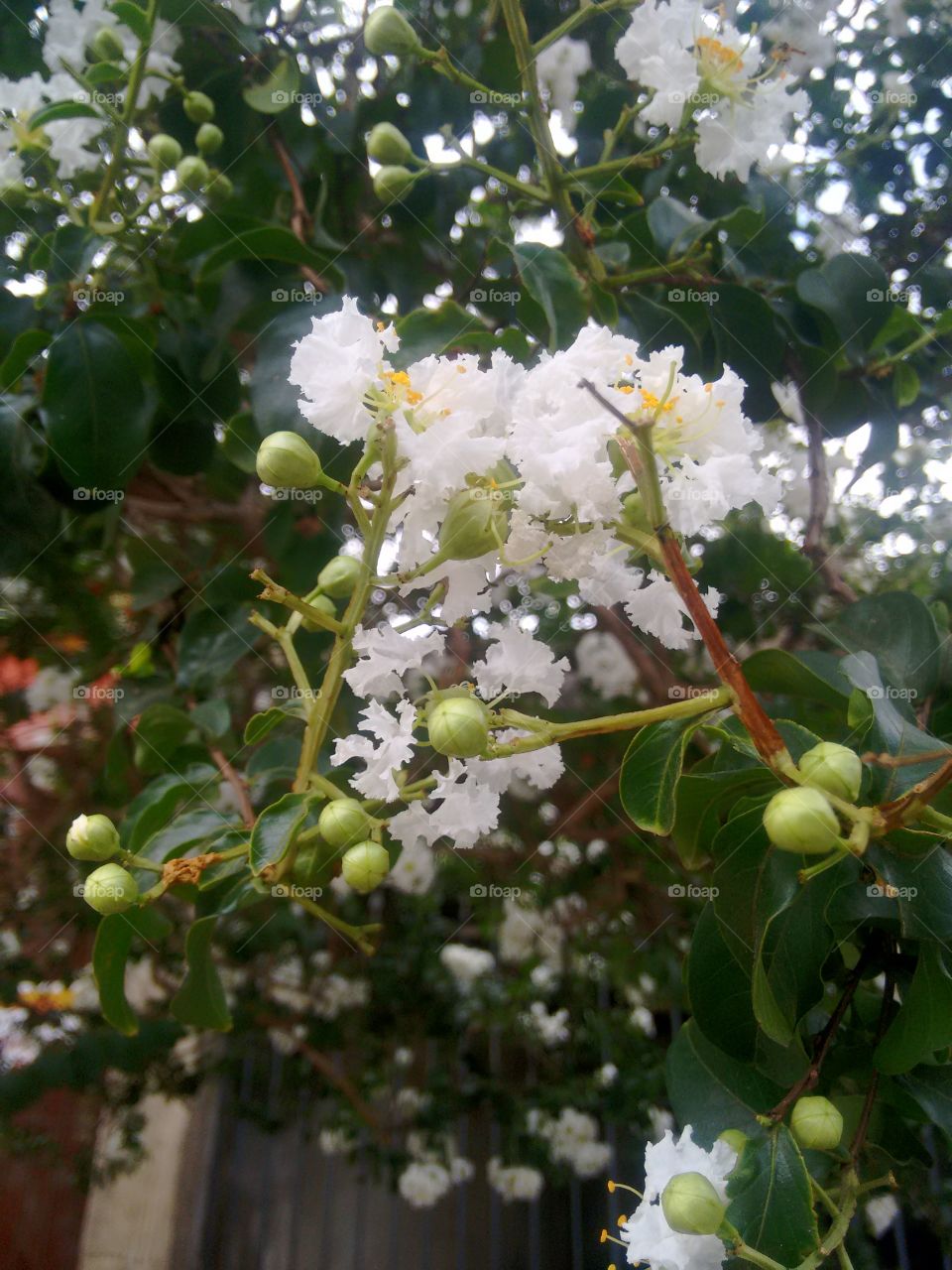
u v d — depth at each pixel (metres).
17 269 0.26
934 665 0.18
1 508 0.22
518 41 0.21
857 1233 0.29
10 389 0.23
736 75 0.22
